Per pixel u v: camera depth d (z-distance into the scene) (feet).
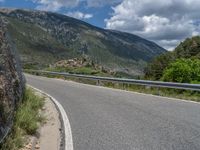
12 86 31.17
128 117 37.86
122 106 46.39
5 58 31.42
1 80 26.81
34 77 124.26
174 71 83.05
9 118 25.50
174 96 59.72
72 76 108.88
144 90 70.54
